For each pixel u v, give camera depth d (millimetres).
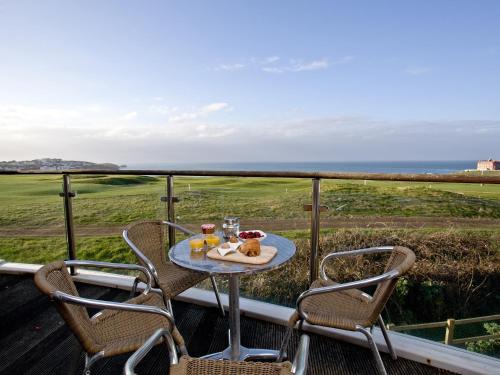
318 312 1335
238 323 1570
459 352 1495
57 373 1520
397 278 1104
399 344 1575
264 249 1465
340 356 1589
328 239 2123
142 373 1510
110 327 1292
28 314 2094
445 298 1986
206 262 1322
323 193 1962
